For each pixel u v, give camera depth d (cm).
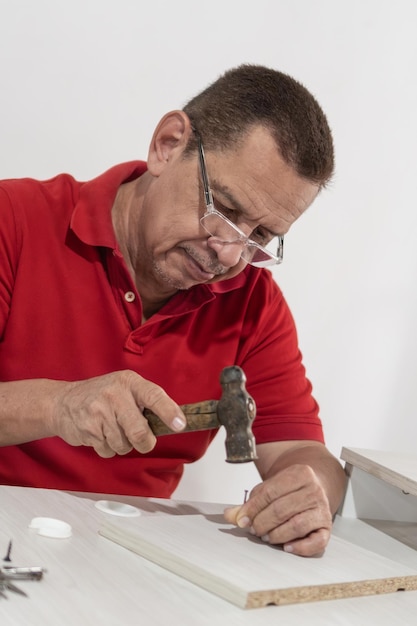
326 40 296
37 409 158
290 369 220
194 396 209
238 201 164
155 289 199
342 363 321
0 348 194
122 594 116
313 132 164
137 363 200
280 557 141
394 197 318
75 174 269
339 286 316
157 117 277
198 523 156
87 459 200
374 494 192
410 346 331
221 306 212
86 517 152
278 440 210
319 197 306
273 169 162
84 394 151
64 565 124
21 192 196
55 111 263
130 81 271
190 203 170
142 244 190
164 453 210
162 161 179
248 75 171
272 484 150
